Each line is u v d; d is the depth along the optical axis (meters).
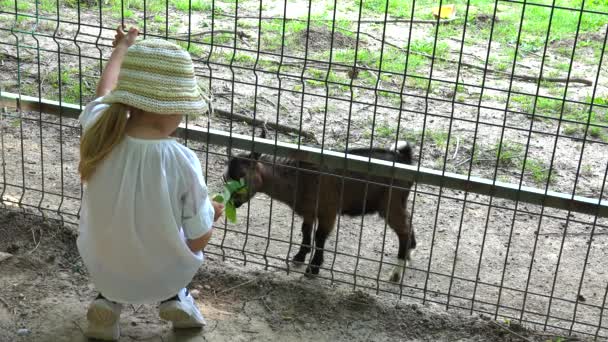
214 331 3.98
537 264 5.52
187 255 3.43
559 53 12.02
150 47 3.13
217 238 5.52
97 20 11.59
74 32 10.78
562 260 5.60
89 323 3.82
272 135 7.73
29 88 8.30
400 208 5.18
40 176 6.23
